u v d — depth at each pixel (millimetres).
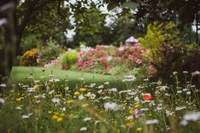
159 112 4312
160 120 3820
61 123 3861
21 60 32656
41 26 11797
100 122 3527
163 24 12727
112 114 4164
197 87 8078
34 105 4898
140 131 3252
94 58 22109
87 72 20688
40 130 3506
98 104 5484
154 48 12797
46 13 11344
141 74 12844
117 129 3336
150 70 12602
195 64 10188
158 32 12828
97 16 11266
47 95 6004
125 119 3846
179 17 10148
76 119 3922
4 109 4055
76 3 10578
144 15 9180
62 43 41906
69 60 24547
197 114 2088
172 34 13172
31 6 8836
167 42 12547
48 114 4469
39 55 31453
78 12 10586
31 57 32438
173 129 3102
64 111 4602
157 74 10391
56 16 11664
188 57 10820
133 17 9445
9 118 3389
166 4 9672
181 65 10336
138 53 19125
